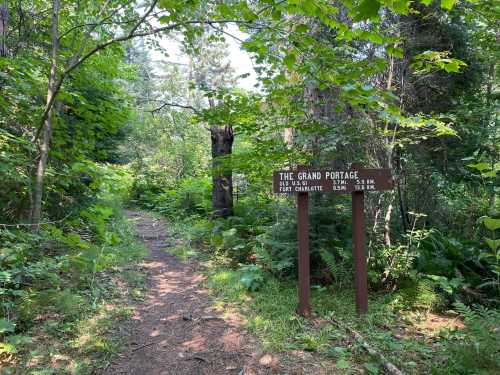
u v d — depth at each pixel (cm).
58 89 424
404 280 514
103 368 316
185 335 389
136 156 1880
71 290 441
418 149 657
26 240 386
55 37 464
